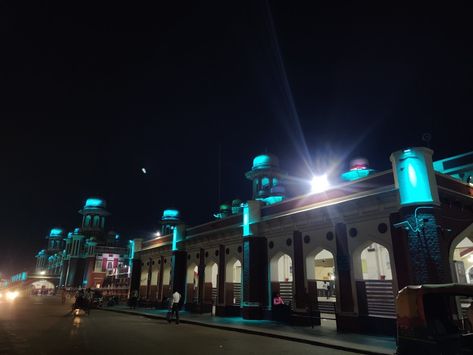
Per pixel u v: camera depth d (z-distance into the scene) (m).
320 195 15.94
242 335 13.19
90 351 9.28
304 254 16.28
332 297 22.28
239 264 24.95
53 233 90.12
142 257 32.44
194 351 9.52
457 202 13.11
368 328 12.95
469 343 7.42
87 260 60.38
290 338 12.02
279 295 17.88
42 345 10.17
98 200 69.56
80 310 24.08
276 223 18.03
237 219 20.89
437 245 11.26
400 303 7.83
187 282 25.02
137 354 8.95
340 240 14.55
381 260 19.16
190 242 24.92
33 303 35.06
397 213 12.71
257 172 32.09
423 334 7.25
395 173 12.59
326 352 9.75
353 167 23.75
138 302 30.27
